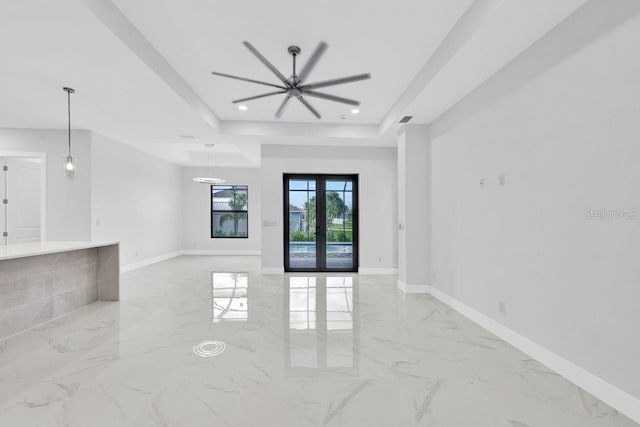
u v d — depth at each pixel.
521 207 2.77
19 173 5.95
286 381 2.24
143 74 3.21
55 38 2.56
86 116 4.61
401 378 2.30
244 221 9.55
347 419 1.83
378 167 6.30
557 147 2.37
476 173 3.49
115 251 4.29
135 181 6.94
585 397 2.06
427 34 2.92
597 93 2.05
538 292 2.58
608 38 1.97
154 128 5.21
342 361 2.57
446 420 1.83
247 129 5.48
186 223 9.38
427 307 4.09
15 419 1.80
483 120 3.34
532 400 2.03
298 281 5.63
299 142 5.98
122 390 2.11
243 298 4.50
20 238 5.96
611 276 1.97
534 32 2.45
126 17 2.66
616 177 1.94
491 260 3.22
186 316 3.68
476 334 3.16
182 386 2.17
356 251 6.44
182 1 2.46
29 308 3.25
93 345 2.84
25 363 2.49
